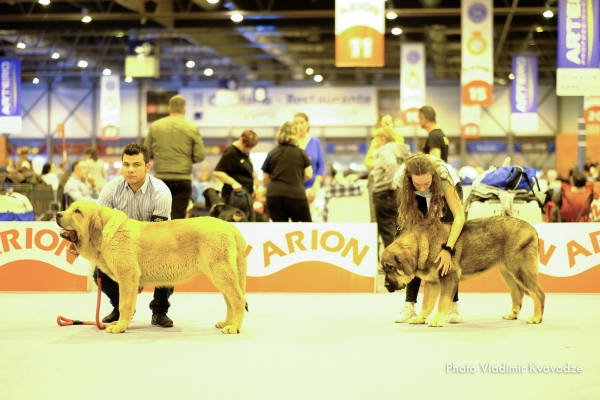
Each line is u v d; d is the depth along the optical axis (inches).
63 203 510.6
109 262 226.2
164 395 148.3
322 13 841.5
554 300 309.4
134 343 208.1
